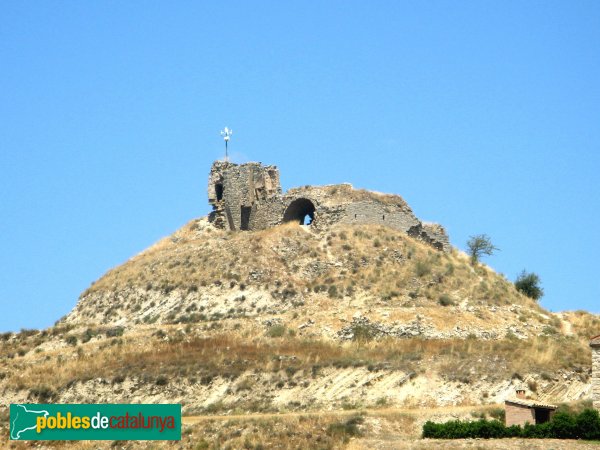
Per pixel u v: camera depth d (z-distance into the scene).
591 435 181.12
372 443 184.62
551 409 194.62
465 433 185.62
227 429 198.75
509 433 184.38
